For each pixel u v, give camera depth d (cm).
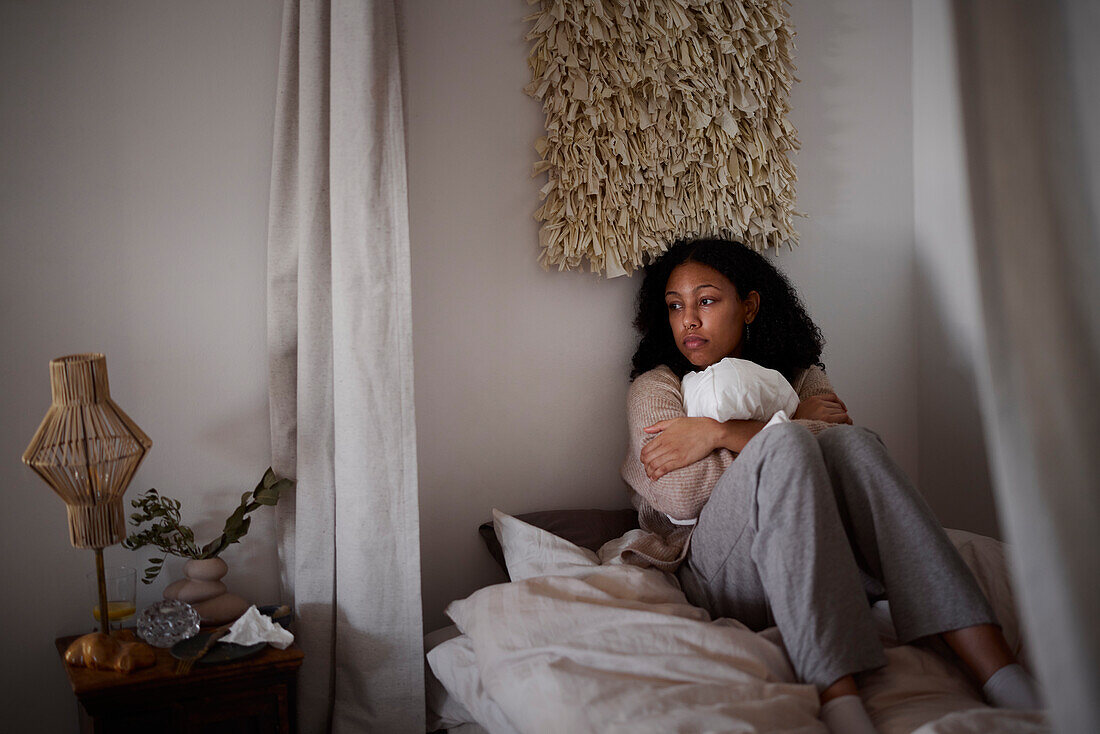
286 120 191
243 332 196
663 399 208
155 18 185
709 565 177
